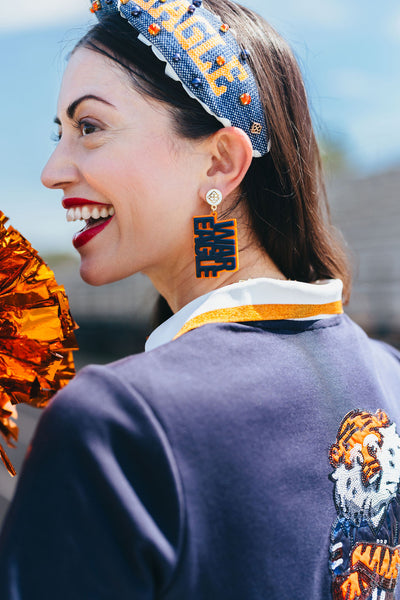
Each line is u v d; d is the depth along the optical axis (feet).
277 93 3.00
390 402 2.97
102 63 2.81
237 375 2.40
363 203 40.14
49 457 2.10
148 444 2.12
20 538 2.04
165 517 2.10
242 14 3.04
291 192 3.07
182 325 2.66
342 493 2.53
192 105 2.79
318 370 2.66
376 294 29.50
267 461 2.32
